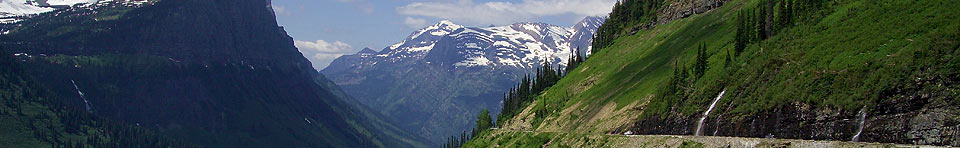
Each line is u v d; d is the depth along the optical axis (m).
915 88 61.78
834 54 79.00
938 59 61.97
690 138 81.56
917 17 76.94
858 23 86.44
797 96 73.56
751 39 128.12
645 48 197.75
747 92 84.62
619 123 112.44
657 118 101.25
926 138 59.06
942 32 65.06
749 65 94.25
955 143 56.66
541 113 174.62
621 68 178.50
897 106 62.44
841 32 86.56
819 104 70.19
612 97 141.88
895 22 78.94
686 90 101.31
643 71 158.62
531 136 145.12
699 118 90.94
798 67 81.12
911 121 60.72
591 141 108.62
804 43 90.88
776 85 80.25
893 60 67.31
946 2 76.06
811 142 66.62
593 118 132.88
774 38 106.06
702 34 171.62
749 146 72.06
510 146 147.62
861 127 64.69
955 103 58.09
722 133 83.94
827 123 68.38
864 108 65.00
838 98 68.44
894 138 61.59
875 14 86.12
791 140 69.12
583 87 183.50
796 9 122.38
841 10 99.44
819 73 75.12
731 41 139.12
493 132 193.38
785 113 74.00
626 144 94.25
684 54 155.12
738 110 82.44
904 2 83.94
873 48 74.31
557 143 124.75
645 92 121.69
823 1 113.44
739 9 180.88
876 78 66.12
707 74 107.62
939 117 58.72
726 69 101.62
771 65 86.94
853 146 62.91
